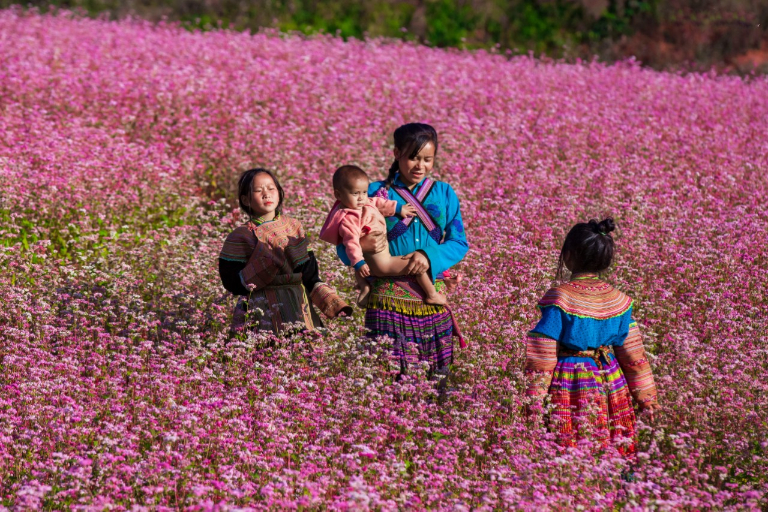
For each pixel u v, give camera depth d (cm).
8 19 2648
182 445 620
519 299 923
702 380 745
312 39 2628
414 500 557
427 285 722
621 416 655
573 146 1569
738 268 1008
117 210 1224
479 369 754
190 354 760
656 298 949
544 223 1169
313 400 691
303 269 811
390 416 668
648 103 1953
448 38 3064
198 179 1428
